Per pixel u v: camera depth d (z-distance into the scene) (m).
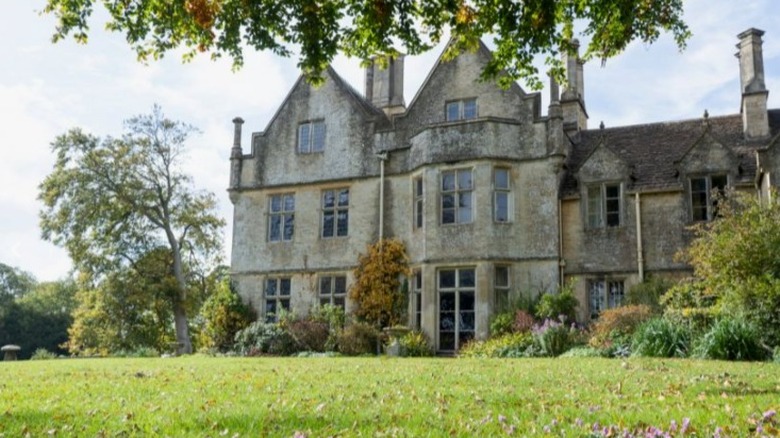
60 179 28.28
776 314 12.88
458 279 19.50
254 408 5.70
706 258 13.94
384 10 7.62
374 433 4.54
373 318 20.53
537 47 8.26
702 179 18.53
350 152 22.33
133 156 29.06
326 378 8.73
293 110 23.58
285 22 7.79
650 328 14.01
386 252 20.64
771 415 4.58
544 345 16.02
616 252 18.78
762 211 13.88
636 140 21.22
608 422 4.72
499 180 19.78
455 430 4.55
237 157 24.00
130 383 8.30
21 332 50.88
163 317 31.16
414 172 20.72
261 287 22.89
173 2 7.70
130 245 29.66
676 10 8.31
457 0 7.83
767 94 19.36
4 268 60.00
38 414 5.45
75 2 7.64
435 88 21.47
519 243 19.41
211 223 31.48
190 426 4.89
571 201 19.50
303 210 22.78
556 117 19.53
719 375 8.37
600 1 8.01
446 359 14.14
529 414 5.20
